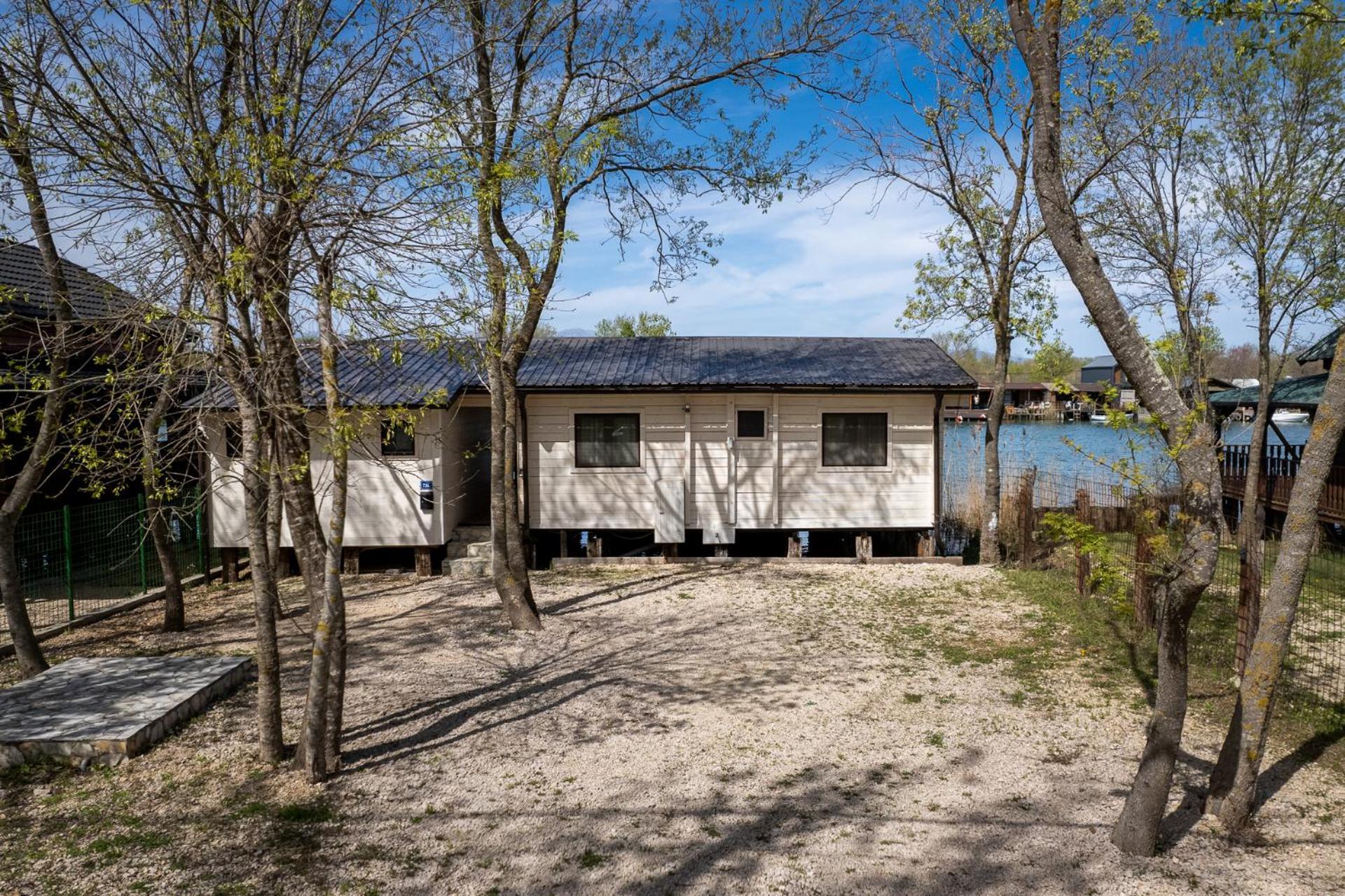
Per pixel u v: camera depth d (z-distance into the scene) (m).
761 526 13.68
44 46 5.46
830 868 4.52
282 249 5.40
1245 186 12.85
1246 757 4.78
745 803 5.29
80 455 6.88
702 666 8.16
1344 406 4.35
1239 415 18.98
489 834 4.88
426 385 11.93
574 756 6.01
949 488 19.05
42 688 6.88
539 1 8.34
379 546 12.85
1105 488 17.34
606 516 13.62
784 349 15.30
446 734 6.41
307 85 6.32
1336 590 10.53
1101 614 9.75
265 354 5.48
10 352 8.55
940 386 12.96
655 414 13.58
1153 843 4.60
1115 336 4.42
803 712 6.88
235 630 9.70
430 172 5.43
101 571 11.48
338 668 5.65
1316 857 4.56
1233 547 13.78
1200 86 12.50
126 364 5.94
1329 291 12.19
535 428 13.59
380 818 5.05
